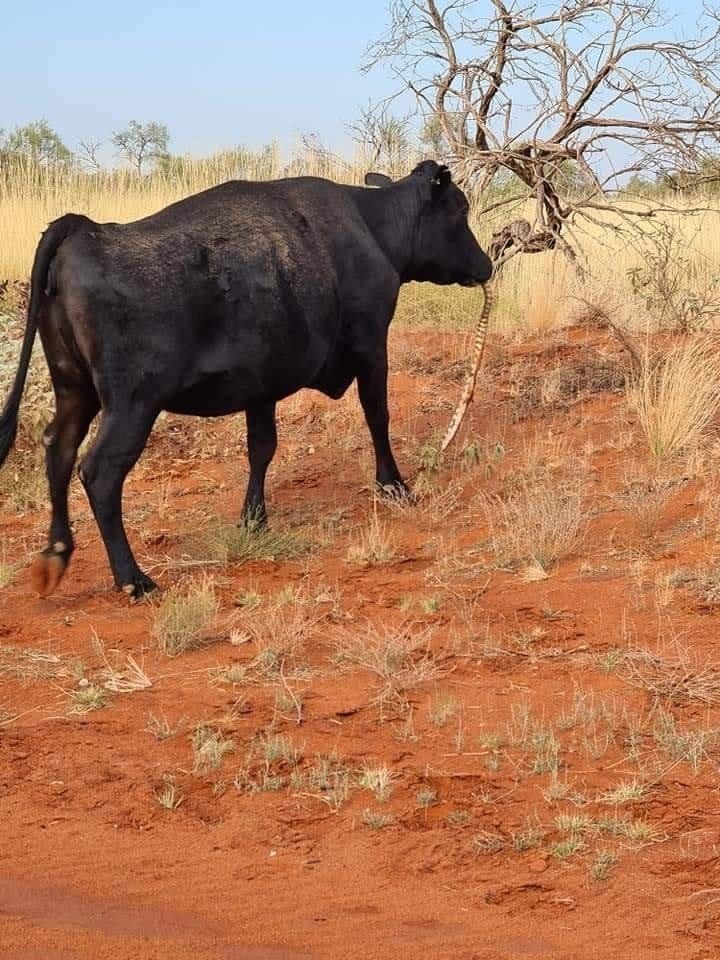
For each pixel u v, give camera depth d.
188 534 8.61
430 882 4.43
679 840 4.57
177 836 4.82
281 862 4.61
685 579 6.96
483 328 9.48
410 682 5.97
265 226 7.76
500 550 7.67
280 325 7.69
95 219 16.64
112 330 7.09
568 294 12.31
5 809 5.05
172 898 4.36
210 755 5.36
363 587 7.38
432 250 9.41
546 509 7.89
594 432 9.71
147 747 5.54
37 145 24.42
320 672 6.23
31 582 7.66
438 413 10.58
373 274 8.52
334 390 8.86
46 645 6.76
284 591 7.26
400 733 5.51
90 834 4.85
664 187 15.05
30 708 5.99
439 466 9.41
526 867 4.47
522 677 6.02
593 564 7.40
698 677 5.84
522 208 14.47
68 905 4.30
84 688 6.14
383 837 4.73
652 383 9.91
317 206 8.31
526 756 5.27
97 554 8.34
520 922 4.15
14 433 7.08
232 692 6.04
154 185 18.06
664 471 8.72
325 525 8.64
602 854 4.49
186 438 10.75
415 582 7.37
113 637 6.84
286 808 4.98
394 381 11.34
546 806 4.87
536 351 11.57
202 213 7.58
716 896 4.22
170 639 6.58
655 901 4.22
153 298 7.16
